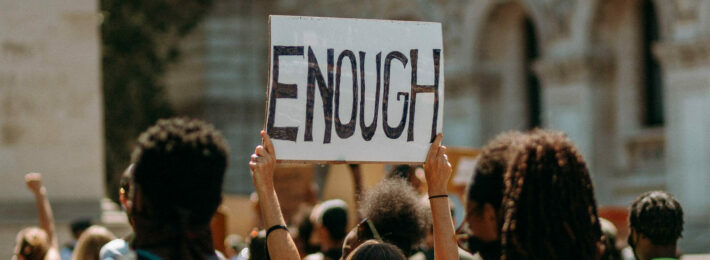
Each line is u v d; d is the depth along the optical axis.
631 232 5.33
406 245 5.33
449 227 4.41
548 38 26.42
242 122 38.66
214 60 38.56
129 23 30.34
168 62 32.75
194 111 39.16
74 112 12.79
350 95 4.43
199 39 39.00
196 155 3.57
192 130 3.68
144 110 30.45
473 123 29.30
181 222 3.56
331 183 10.45
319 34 4.41
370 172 8.66
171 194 3.54
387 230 5.31
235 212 14.79
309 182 11.66
